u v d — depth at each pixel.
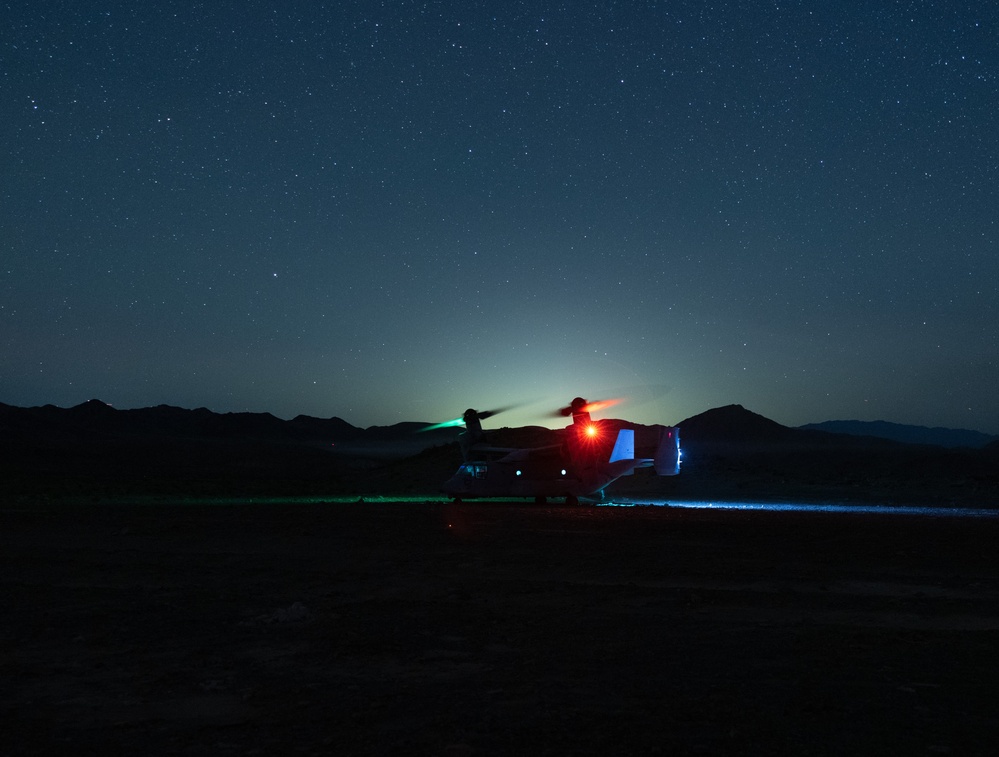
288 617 13.11
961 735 7.40
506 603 14.49
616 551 19.94
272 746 7.30
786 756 6.89
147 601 14.83
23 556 20.44
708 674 9.65
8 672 10.09
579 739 7.34
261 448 198.00
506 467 37.59
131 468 145.50
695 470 58.41
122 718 8.24
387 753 7.05
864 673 9.62
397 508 33.41
